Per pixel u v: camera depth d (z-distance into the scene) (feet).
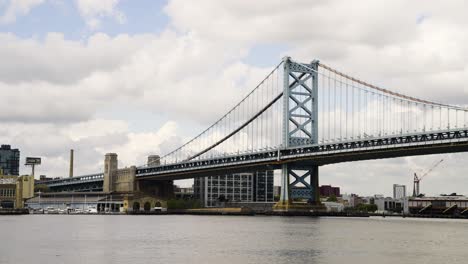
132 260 235.20
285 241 319.88
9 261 230.68
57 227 451.12
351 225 513.86
